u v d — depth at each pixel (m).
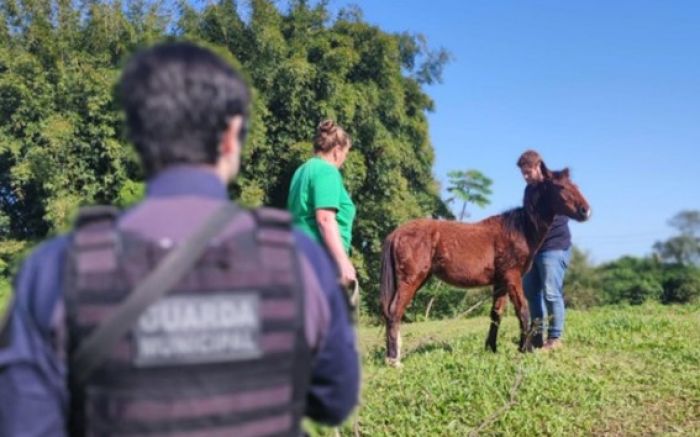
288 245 1.59
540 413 6.01
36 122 21.22
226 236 1.53
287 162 22.53
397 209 23.53
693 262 37.06
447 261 8.55
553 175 8.45
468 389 6.48
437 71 28.78
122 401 1.43
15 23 23.19
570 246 9.02
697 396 6.67
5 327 1.49
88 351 1.43
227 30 22.86
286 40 23.80
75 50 22.45
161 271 1.46
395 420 5.81
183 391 1.44
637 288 34.06
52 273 1.49
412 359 8.27
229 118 1.65
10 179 22.52
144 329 1.44
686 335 9.93
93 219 1.52
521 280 8.60
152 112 1.58
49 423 1.46
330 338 1.68
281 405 1.54
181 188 1.59
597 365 7.82
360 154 23.48
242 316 1.50
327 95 22.83
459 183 23.55
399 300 8.41
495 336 8.81
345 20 25.25
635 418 6.12
